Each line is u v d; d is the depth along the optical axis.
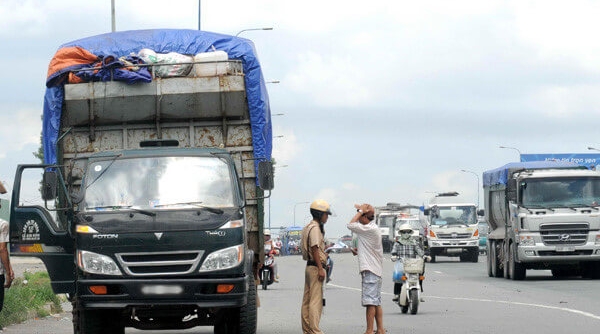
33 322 23.45
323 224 18.19
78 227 16.77
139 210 16.75
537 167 42.53
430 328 21.27
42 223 17.47
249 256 17.59
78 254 16.69
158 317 17.64
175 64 19.36
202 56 19.53
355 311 26.94
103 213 16.81
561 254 39.56
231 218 16.83
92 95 19.02
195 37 20.03
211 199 17.14
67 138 19.44
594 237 39.53
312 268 18.05
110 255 16.55
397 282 25.42
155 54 19.50
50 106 19.20
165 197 17.11
